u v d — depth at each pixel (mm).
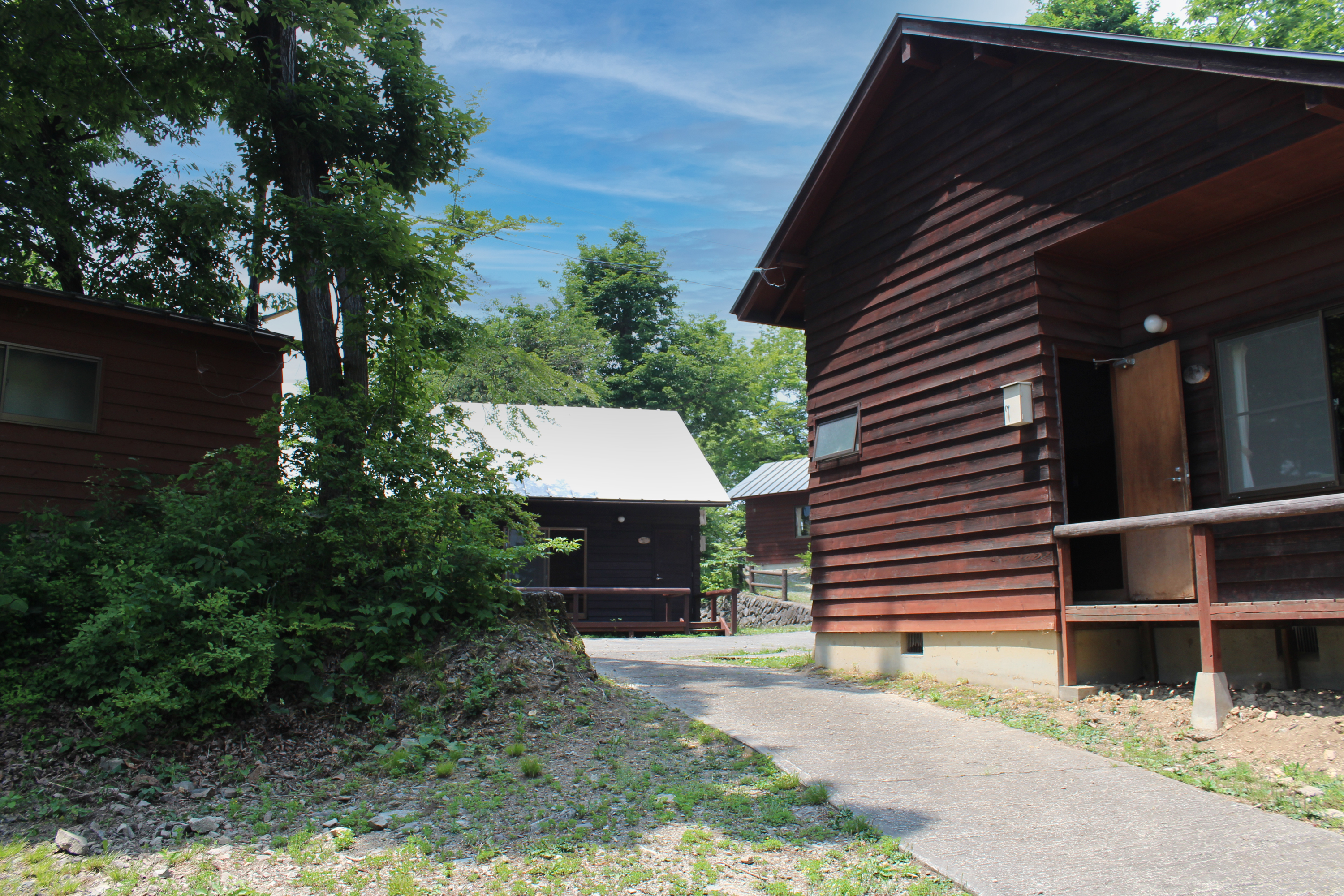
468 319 12141
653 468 21516
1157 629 8133
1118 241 7945
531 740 6652
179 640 6996
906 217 9758
